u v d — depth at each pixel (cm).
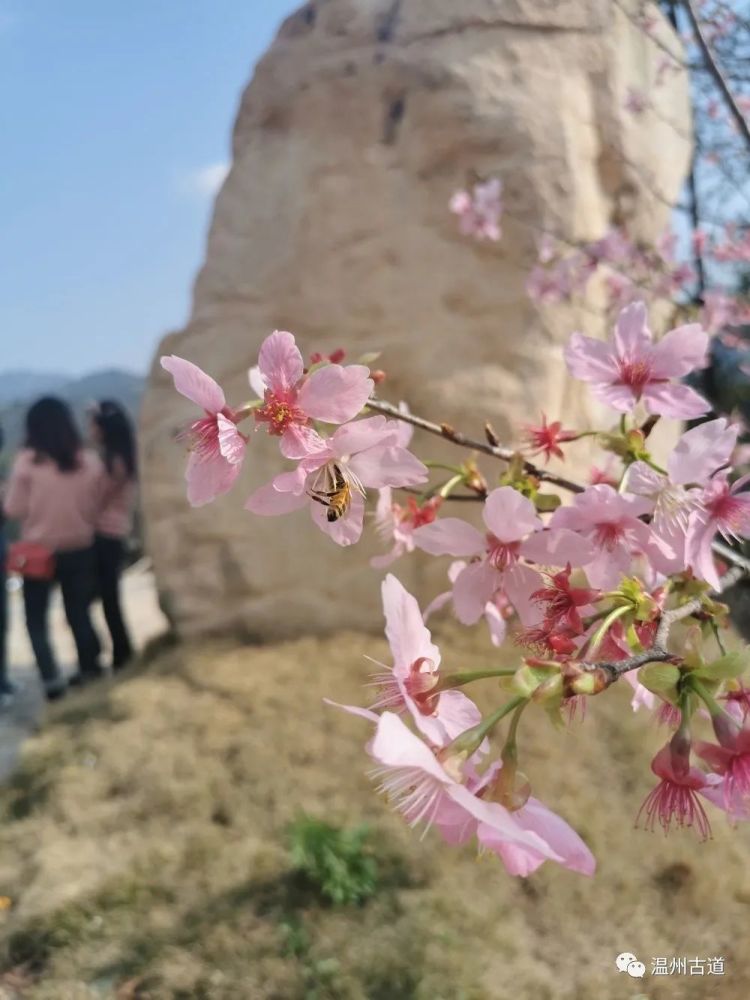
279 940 238
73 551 455
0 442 492
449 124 405
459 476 125
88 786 319
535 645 91
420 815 68
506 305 401
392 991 218
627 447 107
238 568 439
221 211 469
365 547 416
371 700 84
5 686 507
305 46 449
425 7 421
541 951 231
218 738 333
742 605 232
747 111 381
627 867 255
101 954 241
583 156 411
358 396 87
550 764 293
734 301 397
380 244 417
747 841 265
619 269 392
